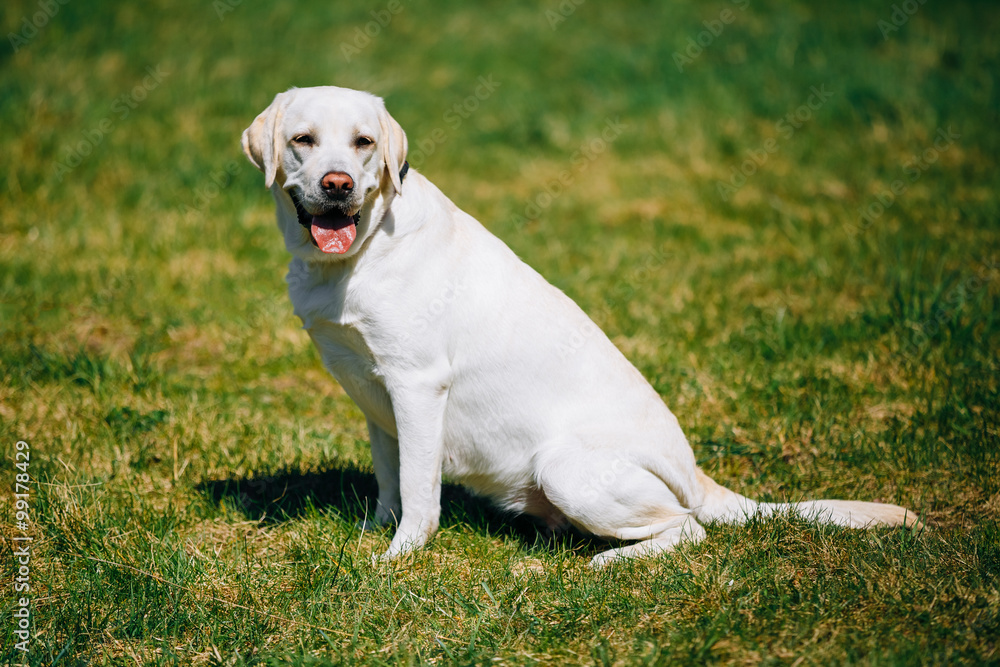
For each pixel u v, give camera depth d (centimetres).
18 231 613
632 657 252
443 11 1086
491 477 335
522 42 1016
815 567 296
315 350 501
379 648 267
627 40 1017
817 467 388
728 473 393
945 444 387
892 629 253
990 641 244
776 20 1041
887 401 438
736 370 476
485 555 325
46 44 848
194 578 302
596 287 579
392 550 320
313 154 287
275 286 570
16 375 446
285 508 361
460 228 319
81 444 390
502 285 317
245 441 405
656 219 695
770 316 528
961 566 287
